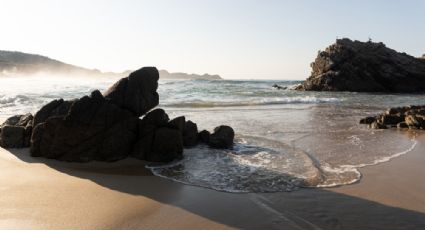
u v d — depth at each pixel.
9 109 23.34
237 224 6.78
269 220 6.98
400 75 64.38
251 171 10.27
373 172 10.28
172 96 38.62
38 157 11.26
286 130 17.11
